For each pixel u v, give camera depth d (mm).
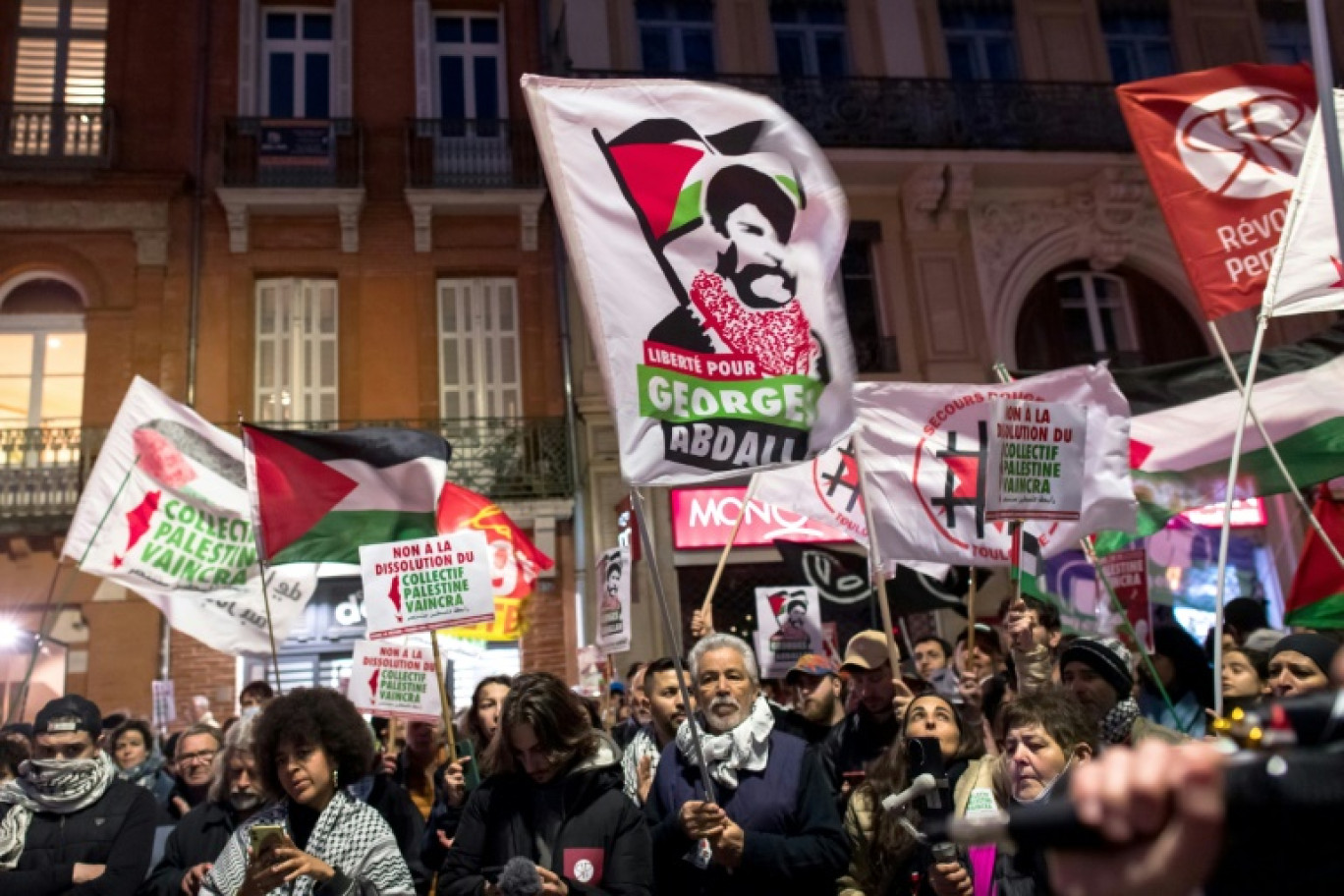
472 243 15945
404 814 4965
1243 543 15398
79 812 4398
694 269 4305
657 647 13984
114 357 14820
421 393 15391
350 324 15469
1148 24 17891
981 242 16250
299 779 3697
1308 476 6754
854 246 16344
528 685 3891
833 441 4285
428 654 6105
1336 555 5461
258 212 15523
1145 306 16797
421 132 16078
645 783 4914
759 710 4152
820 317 4422
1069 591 7758
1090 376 6500
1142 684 5758
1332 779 841
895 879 3672
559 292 15734
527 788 3865
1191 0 17938
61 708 4496
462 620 5660
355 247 15648
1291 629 7805
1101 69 17328
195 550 7172
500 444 15133
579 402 15109
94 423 14562
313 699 3869
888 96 16281
